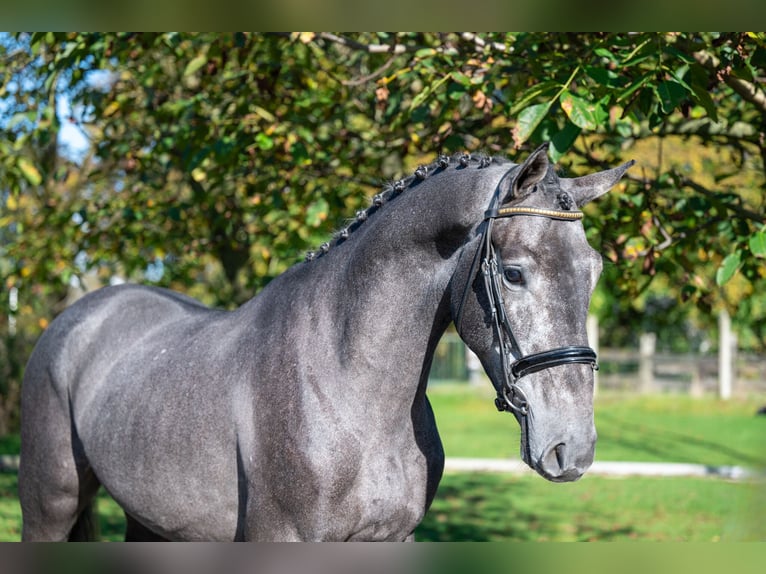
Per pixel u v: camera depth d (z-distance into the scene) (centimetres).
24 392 365
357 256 263
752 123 456
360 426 253
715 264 527
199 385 285
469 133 457
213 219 608
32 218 750
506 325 221
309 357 260
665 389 2019
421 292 252
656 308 2014
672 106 279
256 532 259
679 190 470
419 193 255
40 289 762
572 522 709
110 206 643
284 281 287
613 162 447
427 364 262
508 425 1458
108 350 342
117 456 307
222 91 532
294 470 249
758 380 1981
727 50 326
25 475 358
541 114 295
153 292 366
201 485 279
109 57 486
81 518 357
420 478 267
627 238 430
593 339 1927
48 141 518
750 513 724
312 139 488
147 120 601
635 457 1061
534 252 221
